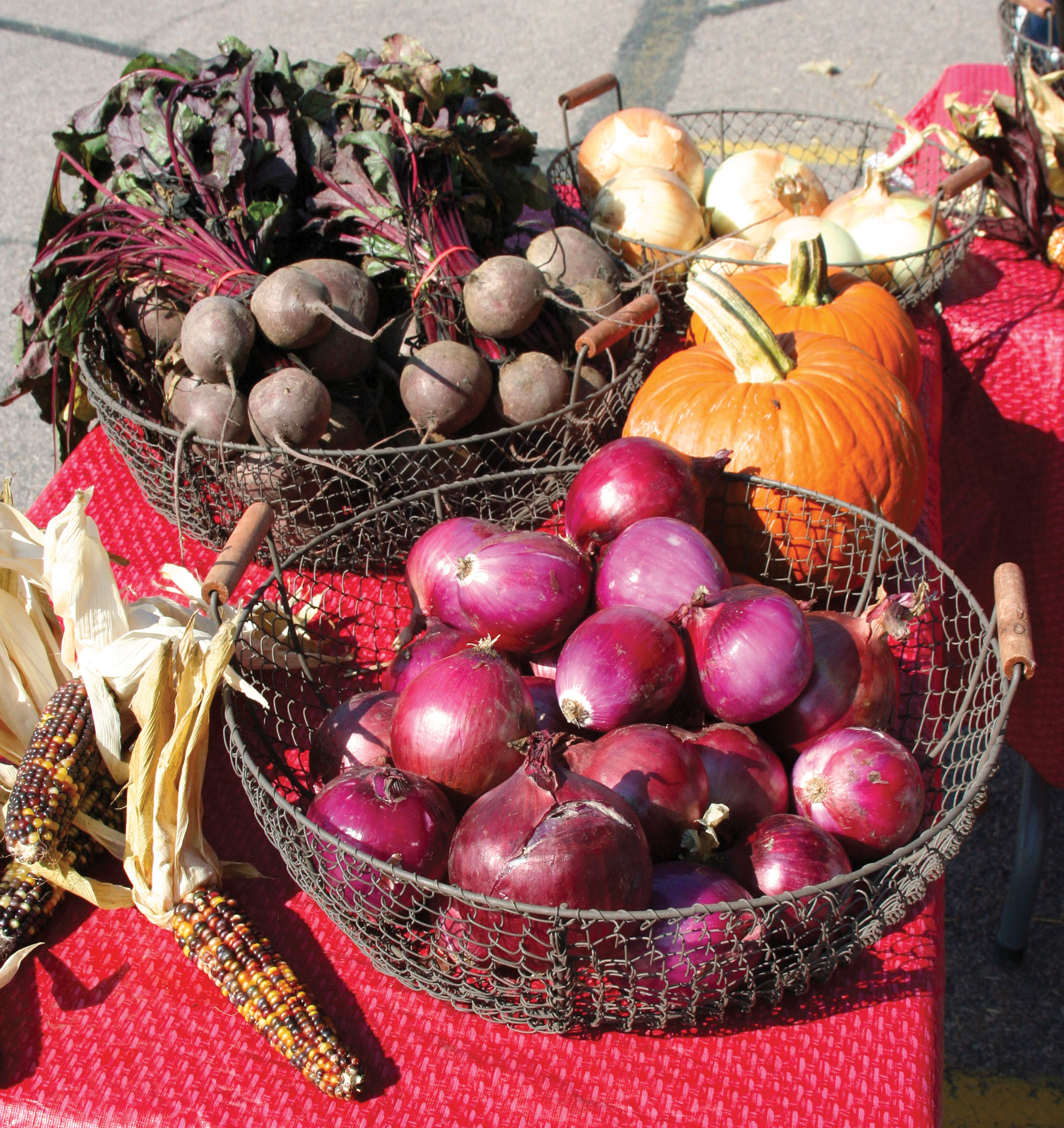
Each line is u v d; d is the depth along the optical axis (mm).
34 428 3730
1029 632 1054
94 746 1181
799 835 1008
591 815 870
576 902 846
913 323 2277
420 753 1005
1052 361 2221
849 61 5934
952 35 6168
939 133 2893
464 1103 960
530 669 1263
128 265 1740
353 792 958
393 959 981
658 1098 958
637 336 1911
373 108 1879
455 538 1246
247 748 1147
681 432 1574
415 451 1478
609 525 1273
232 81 1855
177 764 1063
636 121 2486
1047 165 2430
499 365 1704
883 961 1067
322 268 1631
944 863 973
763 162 2484
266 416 1452
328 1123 947
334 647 1461
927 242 2207
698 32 6289
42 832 1090
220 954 1046
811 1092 959
